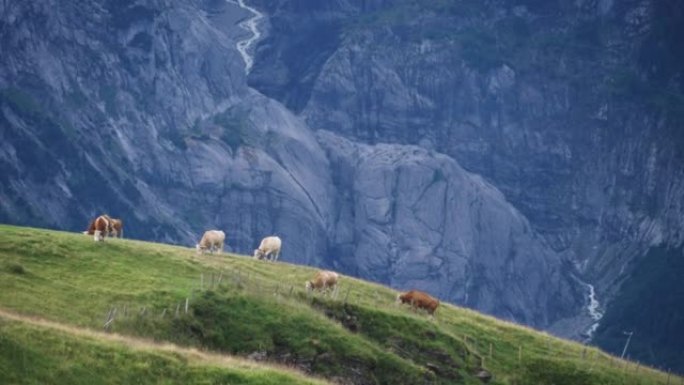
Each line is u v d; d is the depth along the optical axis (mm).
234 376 126750
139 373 122375
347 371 154875
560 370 179875
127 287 158750
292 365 152250
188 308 155000
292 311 163375
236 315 157875
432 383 160250
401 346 167875
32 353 117938
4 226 183250
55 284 152500
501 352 183625
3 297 140875
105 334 131875
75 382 116625
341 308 172875
